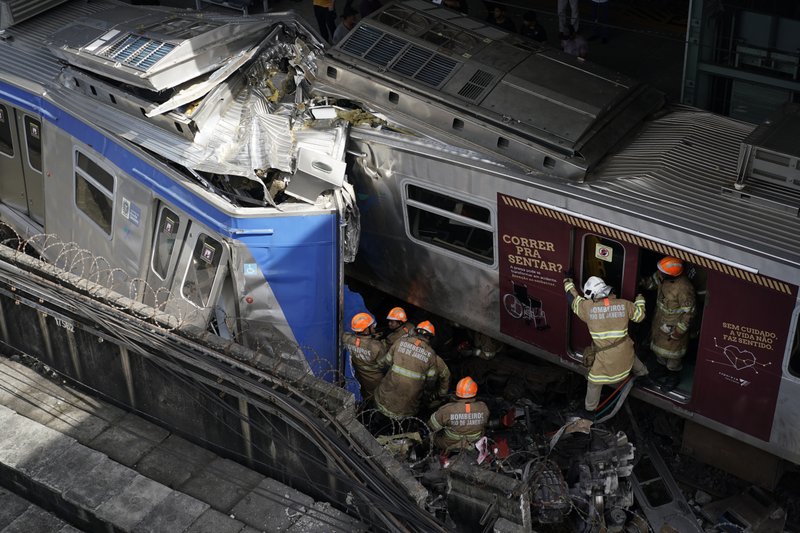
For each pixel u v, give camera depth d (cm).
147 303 979
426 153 901
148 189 939
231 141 929
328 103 991
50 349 935
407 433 898
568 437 884
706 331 803
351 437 744
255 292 897
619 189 816
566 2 1327
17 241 1183
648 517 869
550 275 880
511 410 953
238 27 990
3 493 833
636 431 945
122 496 782
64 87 1042
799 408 780
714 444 880
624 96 909
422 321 1007
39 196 1114
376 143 934
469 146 892
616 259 841
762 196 781
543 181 843
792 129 801
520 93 902
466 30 993
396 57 957
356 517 760
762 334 768
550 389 991
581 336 906
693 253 773
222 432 829
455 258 945
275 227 868
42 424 883
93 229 1034
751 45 1086
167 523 759
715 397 834
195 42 945
